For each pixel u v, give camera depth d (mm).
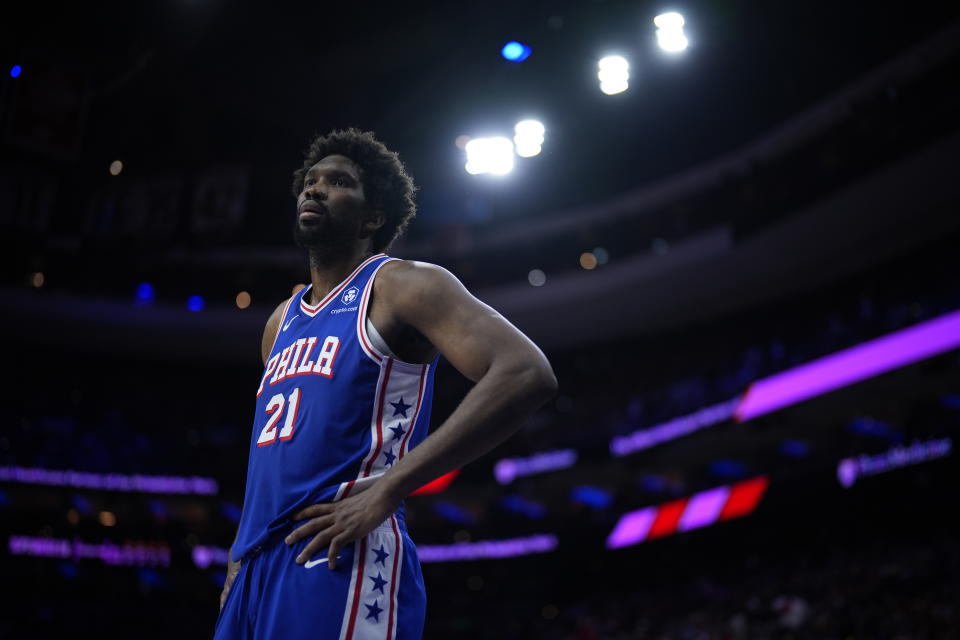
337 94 16734
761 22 17812
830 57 19312
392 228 2389
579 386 28922
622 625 22391
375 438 1954
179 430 30547
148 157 16688
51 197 13562
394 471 1851
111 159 15938
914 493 20594
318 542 1826
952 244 21391
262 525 1942
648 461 23906
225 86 16438
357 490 1900
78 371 31922
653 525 24391
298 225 2281
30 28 12250
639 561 26562
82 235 15703
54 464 27688
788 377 19094
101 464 28328
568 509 28156
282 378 2094
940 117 16453
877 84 19031
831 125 20438
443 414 28547
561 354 30078
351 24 16859
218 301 29594
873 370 16844
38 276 27766
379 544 1888
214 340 31062
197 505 29641
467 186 16781
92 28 13367
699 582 23938
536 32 11289
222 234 15617
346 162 2330
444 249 26391
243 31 16312
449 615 28734
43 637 24875
